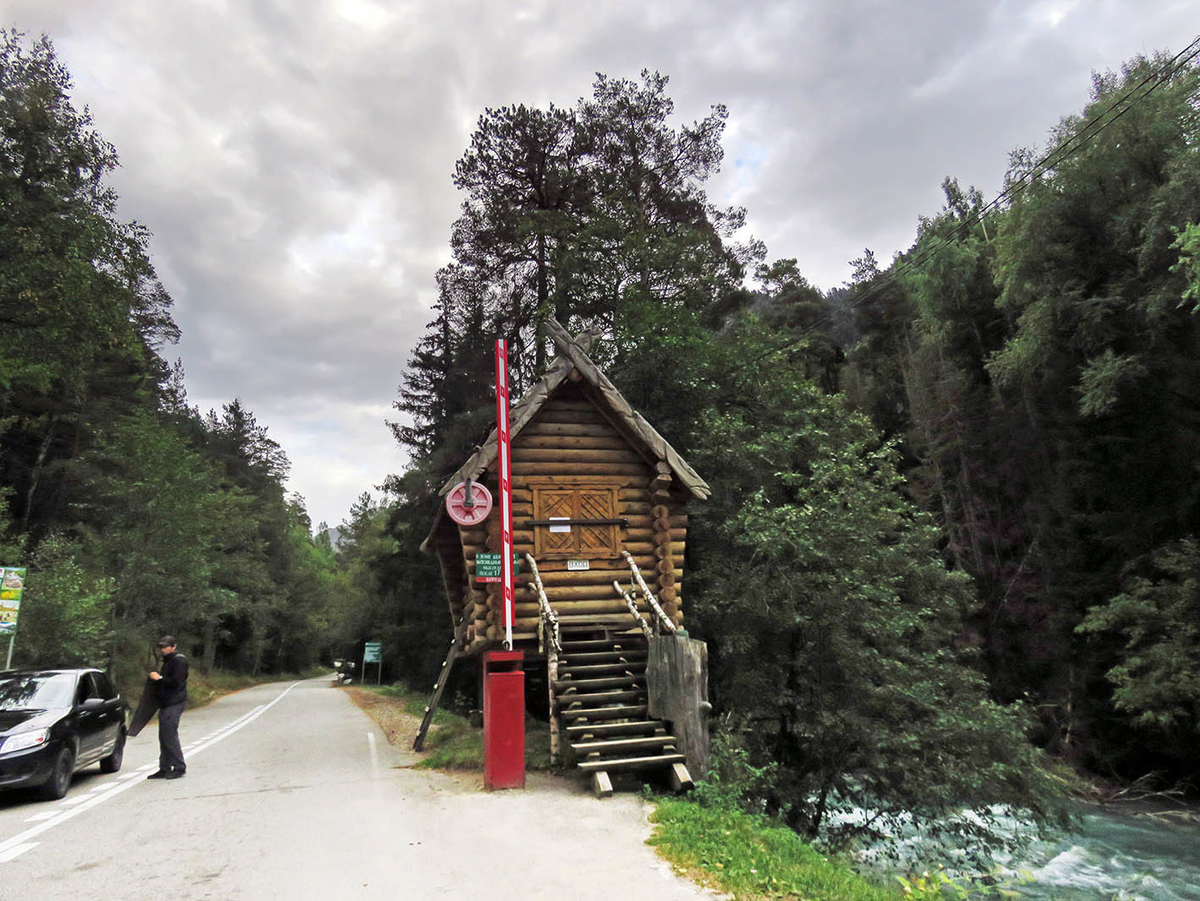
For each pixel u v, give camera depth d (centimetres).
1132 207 2156
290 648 7712
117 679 2612
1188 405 2227
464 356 3038
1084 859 1432
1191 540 2036
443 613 3038
